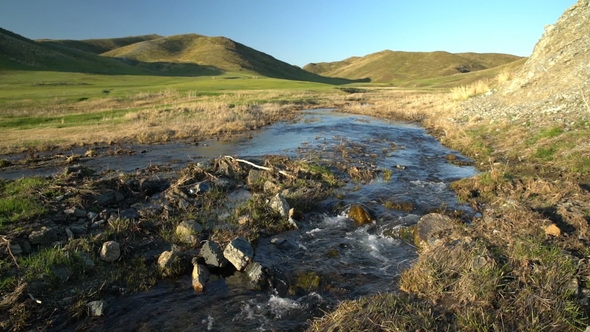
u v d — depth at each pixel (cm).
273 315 604
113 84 6381
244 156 1692
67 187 1078
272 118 3086
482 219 875
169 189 1172
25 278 657
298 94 5256
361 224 971
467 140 1823
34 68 7856
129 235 861
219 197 1139
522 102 2025
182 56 16862
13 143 1947
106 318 598
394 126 2700
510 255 634
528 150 1443
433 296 573
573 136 1374
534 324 487
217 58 15838
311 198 1091
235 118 2830
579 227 739
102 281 691
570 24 2303
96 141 2044
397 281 679
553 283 551
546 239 694
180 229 886
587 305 518
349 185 1282
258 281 691
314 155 1709
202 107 3288
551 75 2059
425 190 1212
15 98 3741
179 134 2241
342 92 5850
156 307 627
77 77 6975
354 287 671
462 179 1255
